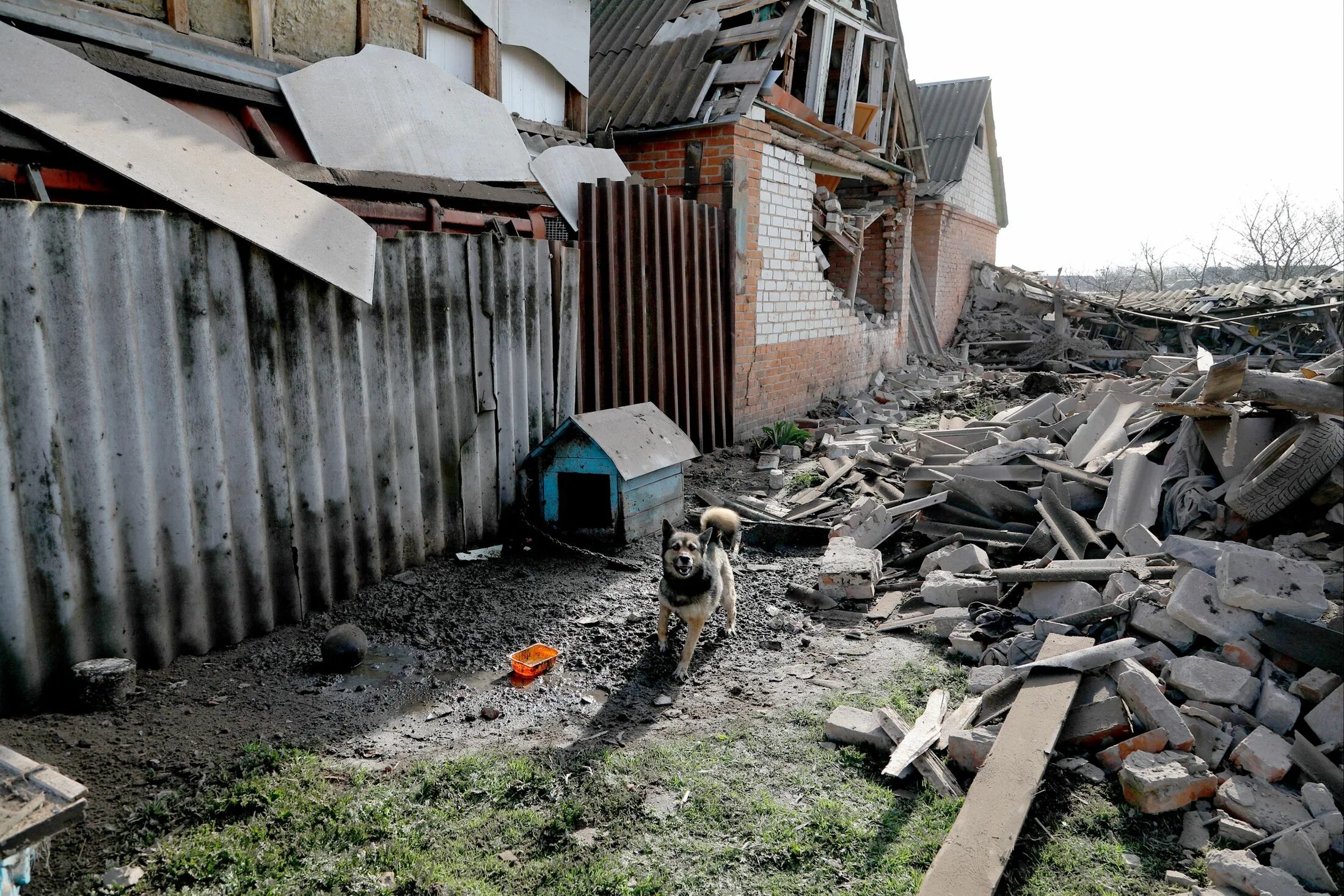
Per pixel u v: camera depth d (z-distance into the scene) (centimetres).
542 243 712
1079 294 2278
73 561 412
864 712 423
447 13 761
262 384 495
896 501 756
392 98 677
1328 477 486
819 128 1184
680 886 305
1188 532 548
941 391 1498
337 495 548
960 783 373
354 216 551
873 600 596
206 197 461
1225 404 560
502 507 699
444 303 621
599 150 898
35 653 401
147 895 293
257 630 508
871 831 337
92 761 366
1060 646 432
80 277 400
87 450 411
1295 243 3422
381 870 311
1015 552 619
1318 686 373
